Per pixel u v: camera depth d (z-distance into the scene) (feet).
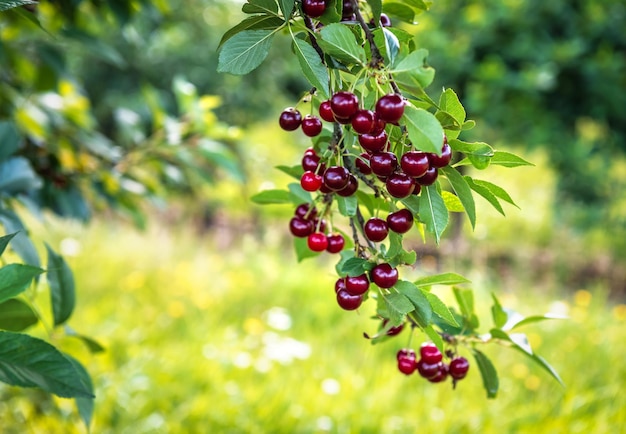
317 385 12.24
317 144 4.48
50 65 8.11
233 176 8.61
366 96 3.80
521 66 18.45
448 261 21.34
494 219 25.85
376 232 3.92
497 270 22.21
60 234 20.95
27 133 8.33
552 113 18.54
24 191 6.69
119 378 11.93
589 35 18.54
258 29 3.91
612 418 10.66
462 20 18.49
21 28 8.25
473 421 10.63
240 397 11.53
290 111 4.29
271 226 27.12
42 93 8.82
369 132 3.60
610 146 19.84
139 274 18.79
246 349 14.26
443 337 4.93
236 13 31.30
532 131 18.15
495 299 4.99
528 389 12.26
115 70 31.91
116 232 23.39
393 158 3.67
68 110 9.09
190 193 27.22
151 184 8.86
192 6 23.99
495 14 18.19
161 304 17.40
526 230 25.05
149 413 11.24
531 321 4.91
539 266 22.11
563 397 11.00
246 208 28.07
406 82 3.44
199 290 18.21
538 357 4.65
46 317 12.84
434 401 11.54
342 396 11.78
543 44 18.04
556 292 20.75
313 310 16.98
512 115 17.98
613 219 21.38
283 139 30.76
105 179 8.46
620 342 14.35
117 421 10.82
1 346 3.59
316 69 3.69
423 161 3.57
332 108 3.57
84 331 14.34
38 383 3.60
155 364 12.79
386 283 3.93
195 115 8.60
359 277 3.99
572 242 23.89
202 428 10.59
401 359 4.81
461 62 18.10
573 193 20.81
